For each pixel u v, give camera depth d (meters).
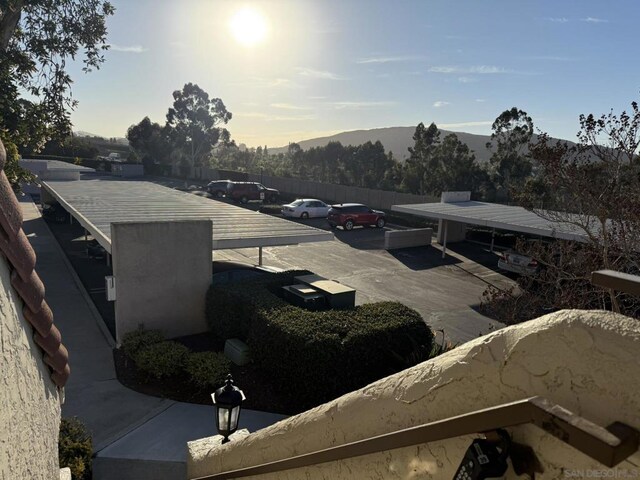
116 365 9.51
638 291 1.07
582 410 1.02
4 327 2.08
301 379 7.77
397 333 8.42
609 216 7.62
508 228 16.77
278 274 11.73
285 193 48.19
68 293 14.64
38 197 41.81
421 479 1.47
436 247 23.89
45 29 16.42
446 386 1.39
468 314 13.71
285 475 2.32
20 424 2.32
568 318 1.08
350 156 67.50
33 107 15.42
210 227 10.88
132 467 6.48
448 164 41.69
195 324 11.05
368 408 1.73
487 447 1.13
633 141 7.73
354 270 18.94
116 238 9.92
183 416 7.77
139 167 65.00
